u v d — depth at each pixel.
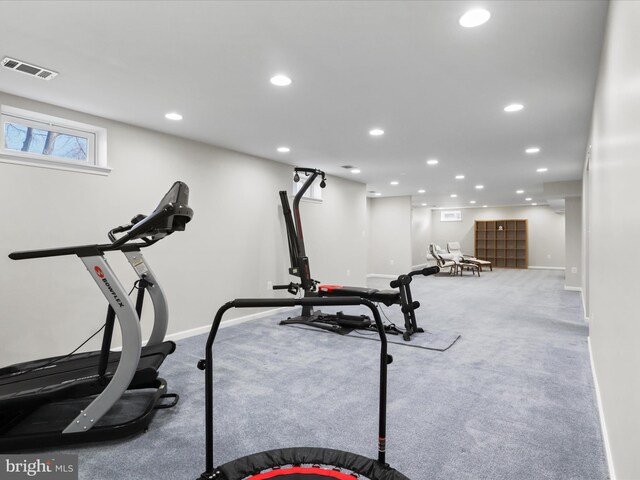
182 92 2.82
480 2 1.74
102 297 3.31
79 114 3.23
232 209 4.64
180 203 2.19
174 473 1.72
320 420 2.21
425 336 4.03
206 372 1.54
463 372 2.97
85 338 3.21
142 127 3.70
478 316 5.11
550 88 2.76
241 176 4.77
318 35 2.03
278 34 2.02
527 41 2.09
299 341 3.86
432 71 2.48
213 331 1.53
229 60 2.32
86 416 1.93
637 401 1.18
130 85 2.69
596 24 1.91
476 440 1.98
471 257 12.41
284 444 1.96
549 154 4.88
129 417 2.22
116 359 2.44
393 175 6.52
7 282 2.82
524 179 6.95
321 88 2.76
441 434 2.04
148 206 3.74
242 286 4.76
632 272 1.27
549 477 1.68
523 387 2.67
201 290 4.25
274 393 2.58
